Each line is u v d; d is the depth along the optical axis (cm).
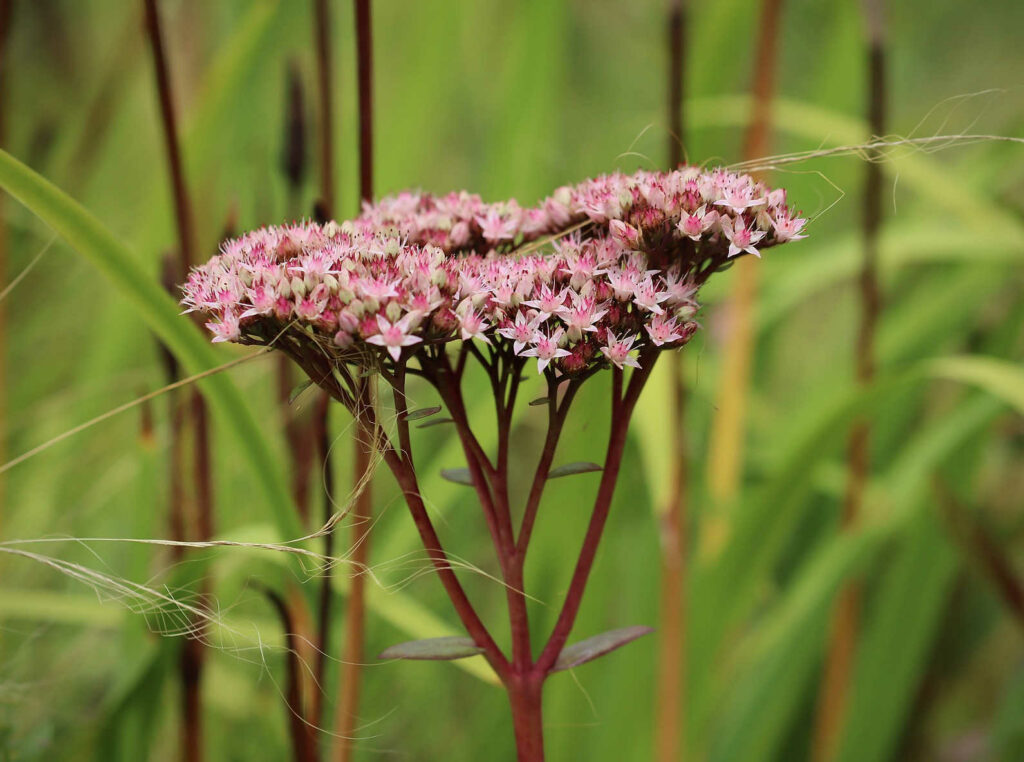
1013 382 87
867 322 93
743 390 94
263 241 75
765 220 75
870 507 98
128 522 108
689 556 103
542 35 106
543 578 96
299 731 81
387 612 85
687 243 75
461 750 102
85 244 78
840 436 88
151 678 86
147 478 88
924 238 100
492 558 116
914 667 99
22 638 93
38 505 106
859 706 99
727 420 94
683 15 88
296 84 88
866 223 92
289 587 85
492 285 74
